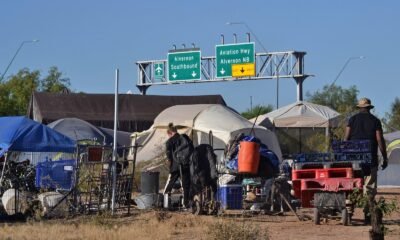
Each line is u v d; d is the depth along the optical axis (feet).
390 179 97.60
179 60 177.37
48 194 55.88
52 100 148.25
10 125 60.90
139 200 58.85
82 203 56.29
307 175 47.37
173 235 43.11
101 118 146.92
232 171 56.75
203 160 54.85
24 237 42.63
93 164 56.29
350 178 45.96
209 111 93.66
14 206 55.31
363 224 46.78
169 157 57.67
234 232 39.14
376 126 46.62
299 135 112.16
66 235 43.39
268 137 94.32
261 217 52.13
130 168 71.15
